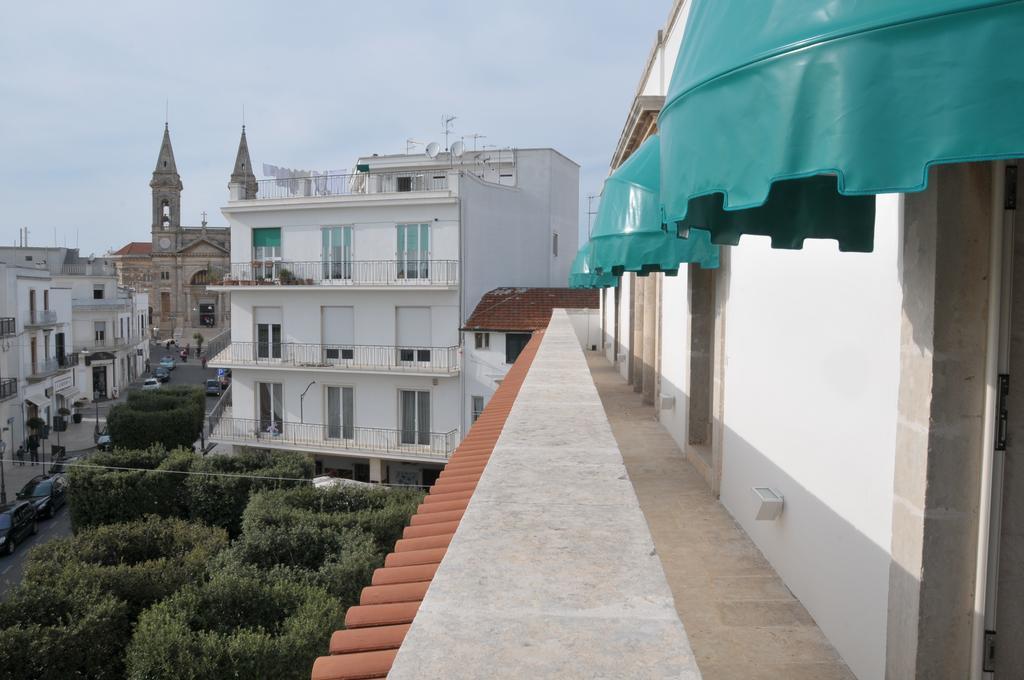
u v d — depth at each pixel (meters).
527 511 2.91
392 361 33.31
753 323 6.06
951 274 3.00
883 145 2.09
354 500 18.70
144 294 84.94
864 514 3.78
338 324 34.12
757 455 5.93
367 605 2.72
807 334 4.68
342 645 2.45
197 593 11.64
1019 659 3.07
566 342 12.07
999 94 1.94
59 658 11.58
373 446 33.22
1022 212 2.91
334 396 34.16
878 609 3.59
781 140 2.33
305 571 13.51
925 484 3.08
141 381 75.88
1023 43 1.92
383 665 2.29
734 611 4.78
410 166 42.81
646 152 7.74
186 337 99.56
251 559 14.30
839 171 2.16
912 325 3.18
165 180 101.50
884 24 2.10
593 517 2.83
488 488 3.26
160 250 101.38
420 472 33.44
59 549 16.23
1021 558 3.02
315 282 34.38
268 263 34.97
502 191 36.94
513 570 2.28
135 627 11.71
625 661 1.71
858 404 3.86
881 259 3.56
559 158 43.97
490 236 35.94
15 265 48.12
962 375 3.03
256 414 35.22
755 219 3.85
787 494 5.14
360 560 13.72
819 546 4.47
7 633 11.41
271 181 35.69
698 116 2.79
